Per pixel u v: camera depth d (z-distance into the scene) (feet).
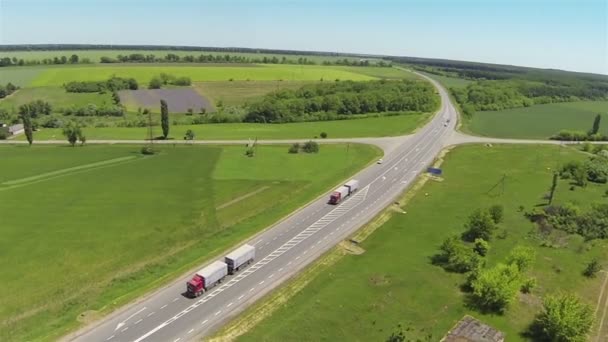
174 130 648.38
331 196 368.89
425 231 324.60
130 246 285.84
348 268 270.46
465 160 517.55
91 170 440.45
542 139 646.33
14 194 369.71
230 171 443.32
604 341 218.18
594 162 479.41
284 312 225.35
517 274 245.04
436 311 231.91
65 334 203.51
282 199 374.22
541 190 418.51
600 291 262.26
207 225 319.88
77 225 312.71
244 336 206.59
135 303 229.04
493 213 341.00
